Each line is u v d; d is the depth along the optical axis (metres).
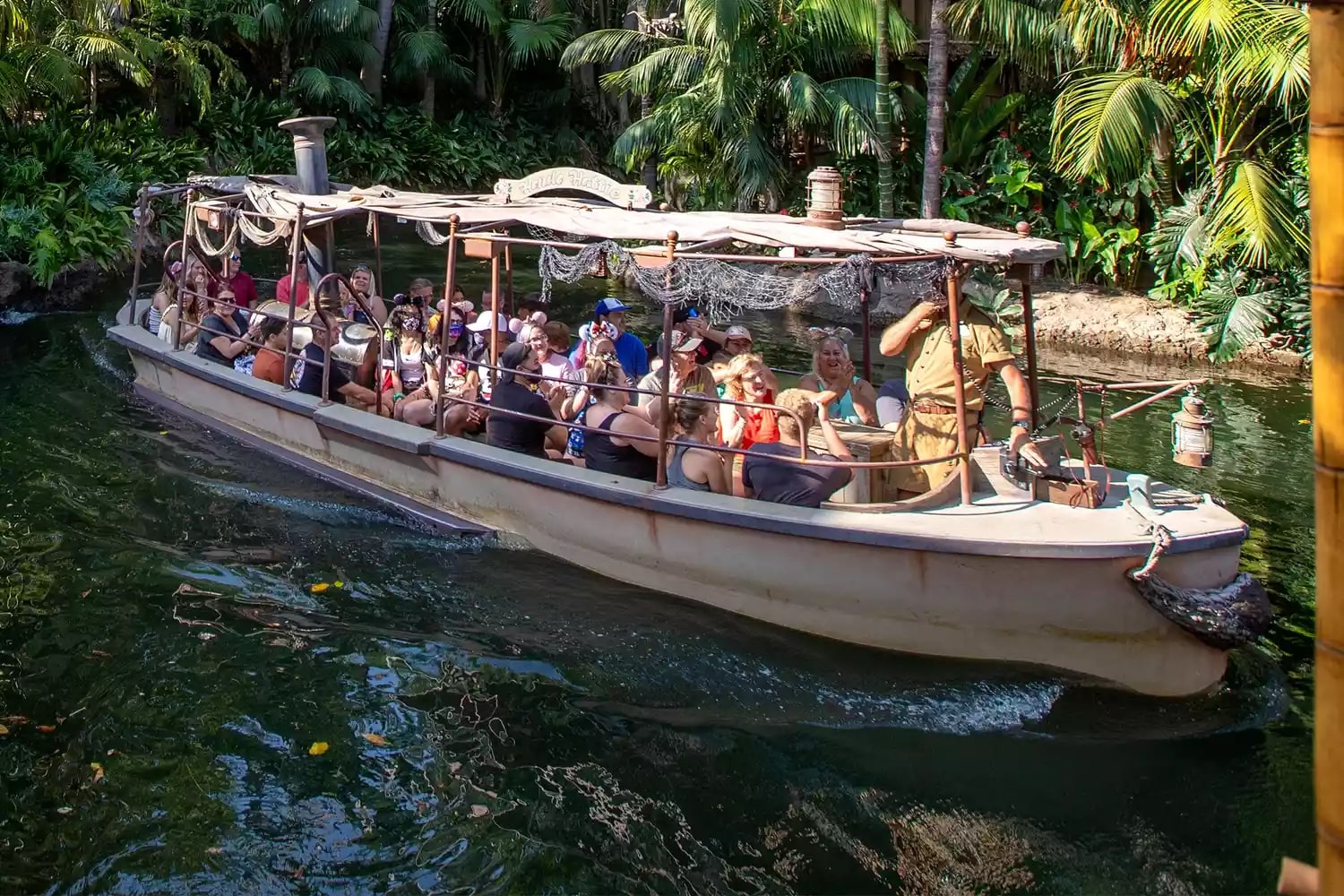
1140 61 12.50
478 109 28.39
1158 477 8.06
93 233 14.62
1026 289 5.86
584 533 6.34
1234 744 4.87
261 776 4.67
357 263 16.23
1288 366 11.55
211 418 8.85
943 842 4.29
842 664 5.47
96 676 5.36
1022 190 14.70
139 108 20.41
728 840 4.32
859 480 6.02
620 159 17.30
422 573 6.43
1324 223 1.69
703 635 5.71
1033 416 6.00
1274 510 7.43
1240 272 11.99
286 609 6.06
